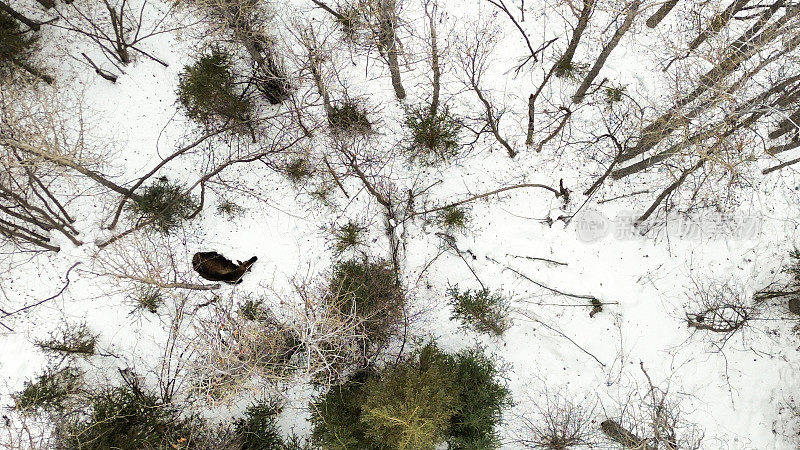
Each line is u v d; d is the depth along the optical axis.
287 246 13.75
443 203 14.05
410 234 13.94
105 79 13.95
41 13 13.84
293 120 13.83
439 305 13.55
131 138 13.91
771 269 13.30
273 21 13.85
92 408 12.27
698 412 13.02
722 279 13.38
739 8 13.78
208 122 13.78
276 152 13.60
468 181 14.15
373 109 14.16
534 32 14.37
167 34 14.02
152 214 13.23
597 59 13.30
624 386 13.18
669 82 14.04
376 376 12.47
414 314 13.33
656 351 13.29
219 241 13.71
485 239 13.89
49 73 13.49
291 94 13.58
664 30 14.34
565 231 13.88
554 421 12.60
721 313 13.19
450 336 13.41
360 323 12.34
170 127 13.98
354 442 11.12
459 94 14.22
